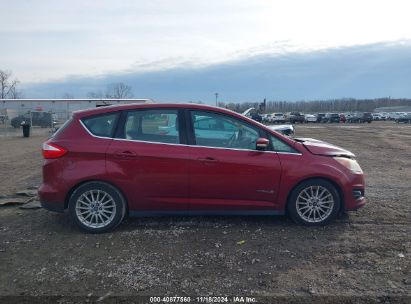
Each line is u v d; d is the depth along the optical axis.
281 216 5.65
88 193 5.01
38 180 8.90
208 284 3.64
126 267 4.02
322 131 34.53
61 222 5.48
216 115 5.16
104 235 4.93
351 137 25.30
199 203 5.09
